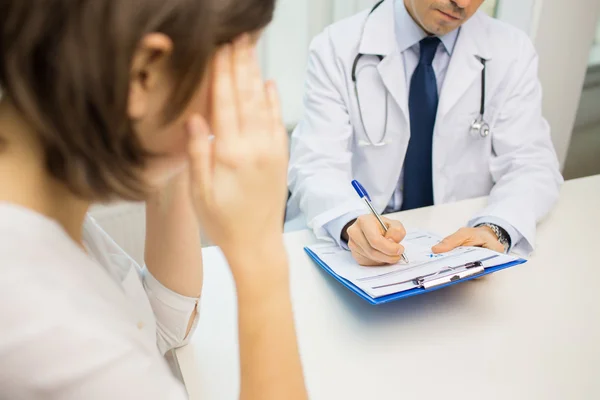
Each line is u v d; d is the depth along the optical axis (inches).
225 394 26.2
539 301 33.7
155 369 15.5
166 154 15.7
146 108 13.7
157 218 26.7
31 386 13.2
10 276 13.0
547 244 41.5
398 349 29.2
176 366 28.7
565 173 101.7
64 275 14.3
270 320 17.6
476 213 46.4
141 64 13.0
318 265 37.4
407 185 56.6
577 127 97.5
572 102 87.9
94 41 12.1
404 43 53.3
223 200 16.3
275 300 17.7
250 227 16.8
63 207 16.3
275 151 16.5
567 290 35.0
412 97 53.7
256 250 17.1
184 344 29.4
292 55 70.0
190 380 27.0
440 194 55.6
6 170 14.2
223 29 14.2
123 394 14.2
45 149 14.3
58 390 13.4
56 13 11.9
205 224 17.1
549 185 49.5
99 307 14.8
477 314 32.3
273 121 16.6
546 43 79.7
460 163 56.9
